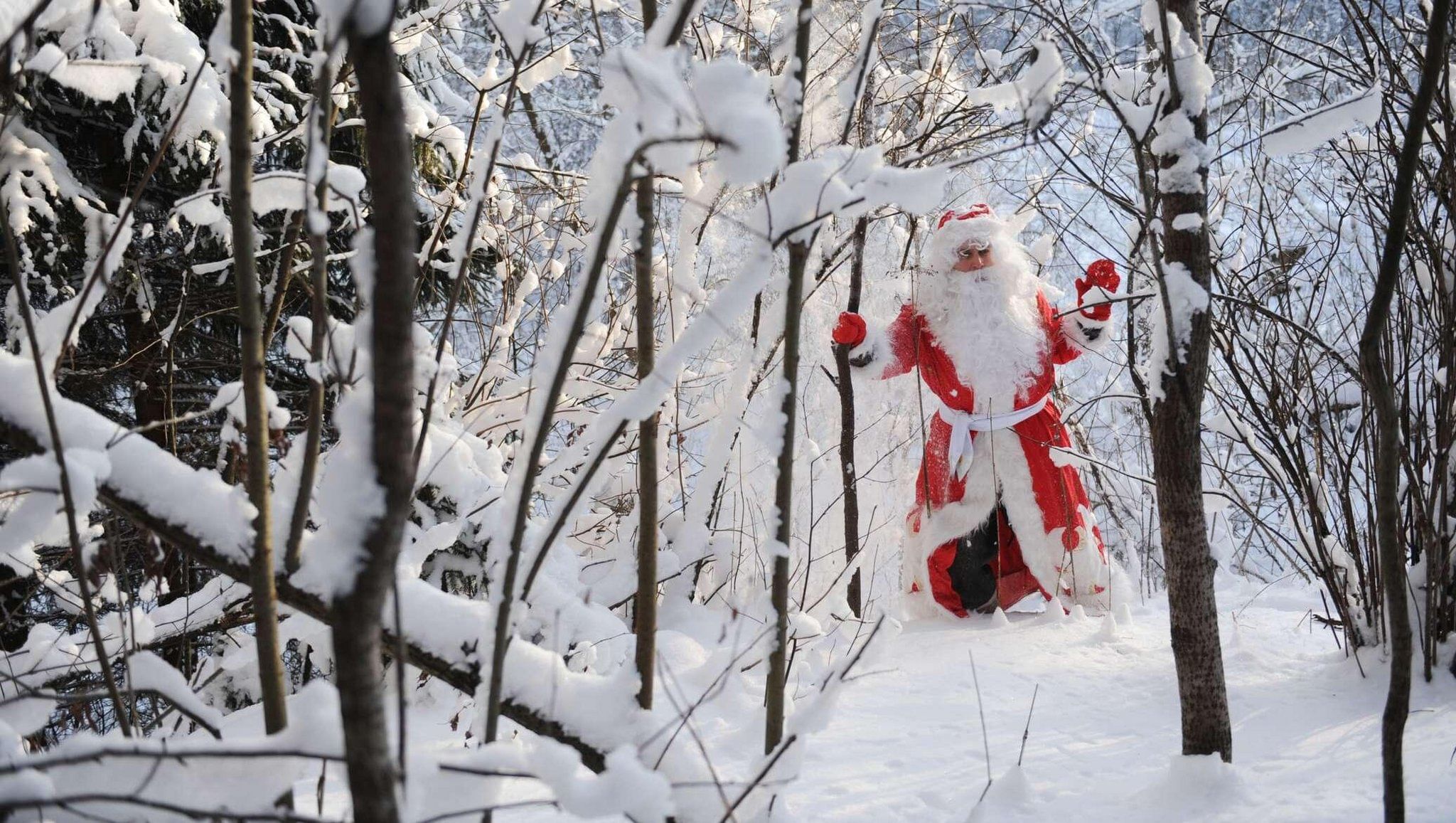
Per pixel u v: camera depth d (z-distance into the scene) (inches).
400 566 86.7
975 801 77.9
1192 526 76.9
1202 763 75.4
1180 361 74.5
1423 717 88.7
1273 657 113.6
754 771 59.7
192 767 46.6
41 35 102.9
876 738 95.1
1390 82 95.2
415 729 105.6
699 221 115.3
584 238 137.8
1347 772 77.2
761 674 111.1
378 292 32.9
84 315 55.4
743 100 37.9
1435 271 98.0
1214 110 110.0
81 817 45.1
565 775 43.7
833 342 135.7
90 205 136.0
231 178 45.3
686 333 49.0
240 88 45.0
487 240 143.5
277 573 51.6
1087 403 119.9
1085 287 141.6
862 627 127.3
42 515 45.3
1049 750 89.4
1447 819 66.6
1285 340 123.0
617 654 90.4
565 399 133.4
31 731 55.1
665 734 58.5
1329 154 121.7
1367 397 100.7
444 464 101.0
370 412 35.7
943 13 146.1
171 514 50.1
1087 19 131.3
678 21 46.2
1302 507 123.0
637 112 43.6
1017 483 137.0
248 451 46.6
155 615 98.1
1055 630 130.4
